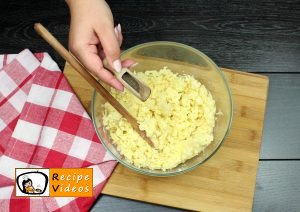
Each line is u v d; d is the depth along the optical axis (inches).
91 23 17.7
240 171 20.8
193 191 20.6
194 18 23.6
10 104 22.2
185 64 21.3
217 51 23.1
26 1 23.8
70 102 21.6
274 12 23.5
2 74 22.5
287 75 22.6
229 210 20.4
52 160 21.1
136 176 20.9
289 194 21.3
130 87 17.2
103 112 20.9
